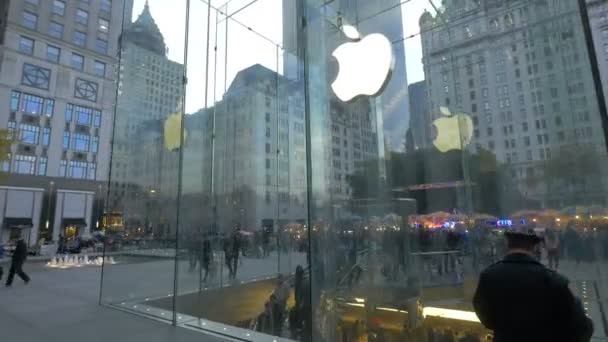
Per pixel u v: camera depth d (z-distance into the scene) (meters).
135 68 8.33
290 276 8.46
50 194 36.19
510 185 6.76
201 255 8.69
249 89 14.04
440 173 8.39
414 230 7.01
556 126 4.82
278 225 12.05
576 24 4.00
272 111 13.60
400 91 8.50
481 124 7.70
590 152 4.03
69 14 39.09
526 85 6.26
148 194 7.78
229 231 11.30
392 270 6.03
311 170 4.71
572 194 4.44
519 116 6.44
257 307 8.52
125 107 8.16
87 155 39.62
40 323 5.21
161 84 8.22
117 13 43.50
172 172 8.05
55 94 37.44
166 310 6.25
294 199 11.95
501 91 7.22
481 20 7.60
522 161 6.37
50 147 36.75
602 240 4.02
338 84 5.47
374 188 6.79
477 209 7.32
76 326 5.07
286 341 4.62
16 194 34.00
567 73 4.39
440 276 6.19
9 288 8.34
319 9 5.41
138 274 7.04
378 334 4.99
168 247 7.37
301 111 12.07
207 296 8.15
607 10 5.61
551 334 1.69
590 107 3.92
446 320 5.30
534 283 1.76
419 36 8.48
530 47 5.99
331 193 5.27
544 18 5.22
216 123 10.72
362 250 5.75
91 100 40.31
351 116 6.40
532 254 1.92
